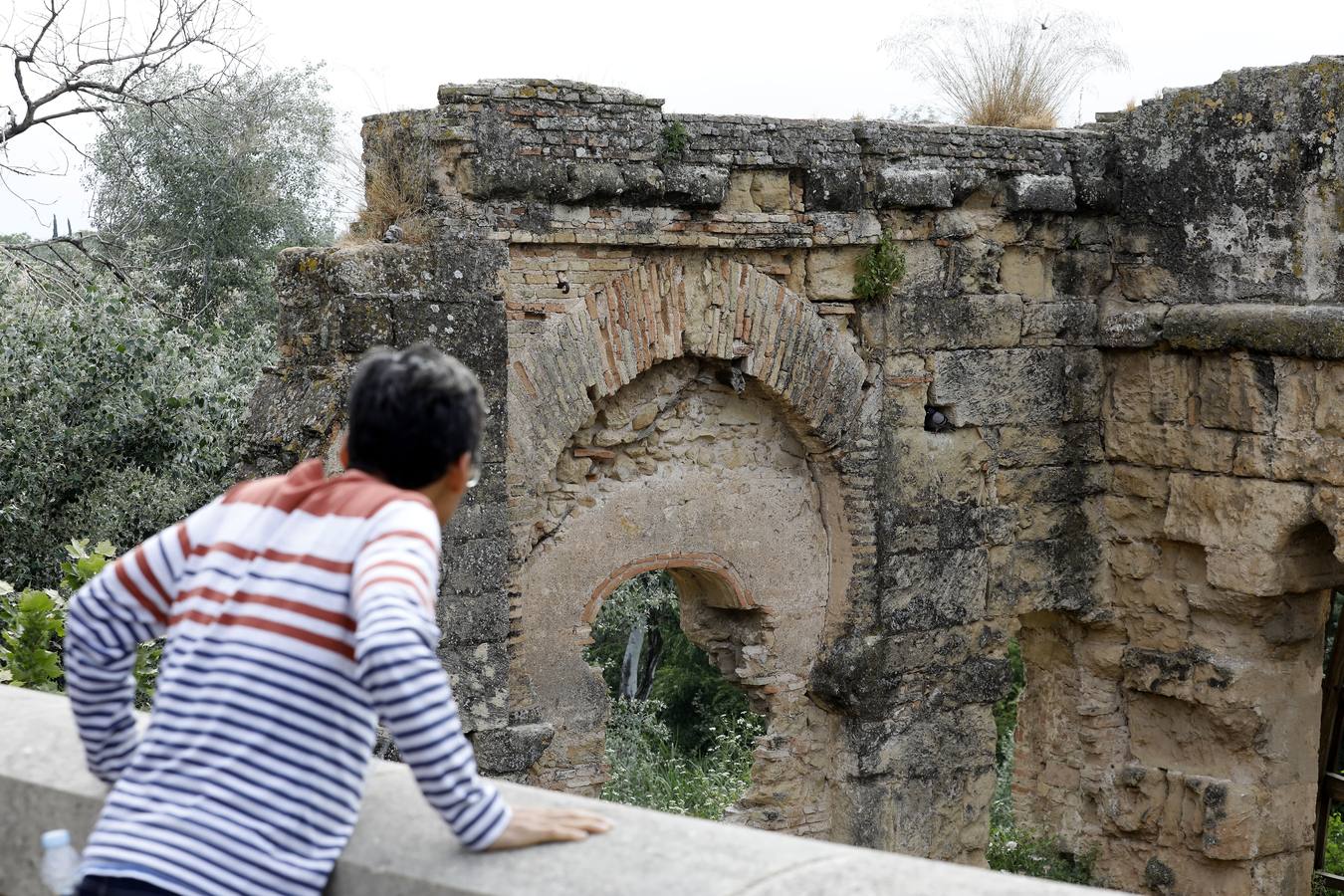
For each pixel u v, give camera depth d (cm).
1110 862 1227
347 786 265
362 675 246
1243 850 1145
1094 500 1187
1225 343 1074
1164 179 1118
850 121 1020
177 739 260
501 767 908
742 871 271
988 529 1128
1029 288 1134
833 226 1020
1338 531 1027
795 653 1078
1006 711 2292
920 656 1101
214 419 1522
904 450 1078
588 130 909
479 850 277
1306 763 1177
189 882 247
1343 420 1016
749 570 1051
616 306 945
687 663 3070
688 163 952
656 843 283
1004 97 1195
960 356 1096
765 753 1079
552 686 962
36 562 1383
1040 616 1249
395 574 253
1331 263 1024
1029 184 1088
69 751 343
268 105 2216
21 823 329
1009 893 260
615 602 2475
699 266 978
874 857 276
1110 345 1157
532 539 944
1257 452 1071
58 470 1424
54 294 1566
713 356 995
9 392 1433
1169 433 1132
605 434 975
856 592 1072
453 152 878
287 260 898
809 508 1078
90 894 249
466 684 892
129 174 2247
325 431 837
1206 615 1145
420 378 283
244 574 270
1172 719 1185
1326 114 1016
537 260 916
